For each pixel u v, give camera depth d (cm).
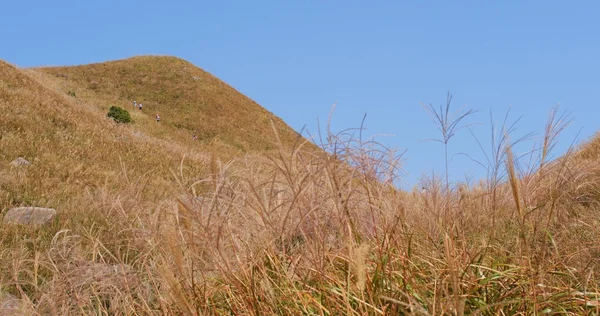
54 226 675
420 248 327
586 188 543
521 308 260
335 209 293
